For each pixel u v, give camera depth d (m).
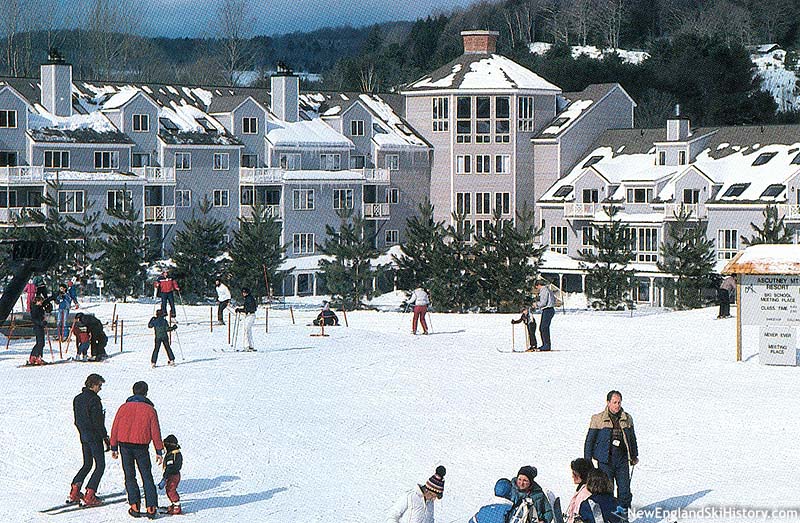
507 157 139.00
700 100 182.75
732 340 56.25
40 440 34.22
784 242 95.69
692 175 121.31
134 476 26.72
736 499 26.83
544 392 42.44
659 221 121.31
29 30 188.88
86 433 27.52
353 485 29.55
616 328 62.59
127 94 123.56
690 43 188.75
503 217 138.88
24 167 111.19
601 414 25.52
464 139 139.38
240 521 26.22
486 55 145.12
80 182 115.25
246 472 31.06
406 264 99.06
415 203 140.50
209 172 125.69
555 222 132.88
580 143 138.88
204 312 73.44
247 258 96.75
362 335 58.19
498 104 138.75
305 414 38.66
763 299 47.50
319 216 130.75
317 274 125.75
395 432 35.94
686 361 49.00
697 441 33.84
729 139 127.06
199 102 131.75
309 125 135.25
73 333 56.50
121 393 41.66
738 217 117.75
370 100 144.75
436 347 54.12
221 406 39.75
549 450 33.03
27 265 54.06
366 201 137.12
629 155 132.12
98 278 96.75
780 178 118.00
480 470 30.92
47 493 28.94
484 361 49.75
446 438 34.94
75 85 126.50
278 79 133.88
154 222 120.06
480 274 96.38
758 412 37.75
